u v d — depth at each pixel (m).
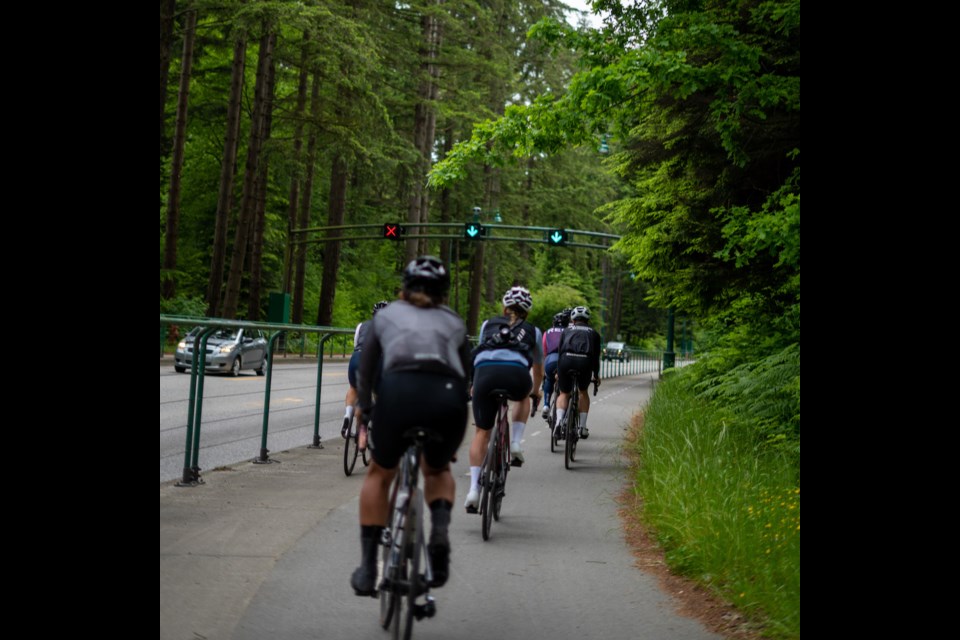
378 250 55.50
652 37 10.54
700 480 7.71
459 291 59.62
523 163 51.06
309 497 8.62
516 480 10.41
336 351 14.09
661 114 12.49
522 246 60.59
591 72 10.43
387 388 4.64
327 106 30.61
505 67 39.66
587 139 11.66
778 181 12.38
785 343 12.59
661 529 7.21
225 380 10.24
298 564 6.23
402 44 36.59
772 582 5.55
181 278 41.75
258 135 31.97
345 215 49.59
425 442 4.59
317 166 35.78
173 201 32.25
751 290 13.40
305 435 13.60
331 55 28.53
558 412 11.58
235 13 27.44
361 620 5.15
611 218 15.91
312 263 50.59
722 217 12.75
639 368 54.69
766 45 11.15
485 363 7.57
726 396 13.69
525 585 6.04
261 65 31.72
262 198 37.22
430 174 11.71
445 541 4.54
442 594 5.81
